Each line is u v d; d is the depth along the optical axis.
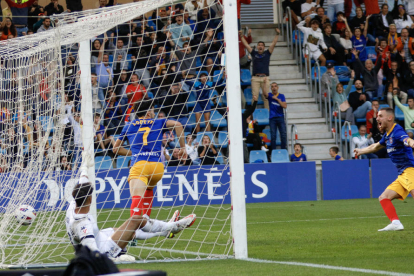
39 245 18.78
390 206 24.09
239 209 17.59
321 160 50.06
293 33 61.44
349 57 58.56
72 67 29.77
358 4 62.09
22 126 22.33
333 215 32.88
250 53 52.69
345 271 14.15
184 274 14.30
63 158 22.97
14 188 21.11
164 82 46.69
